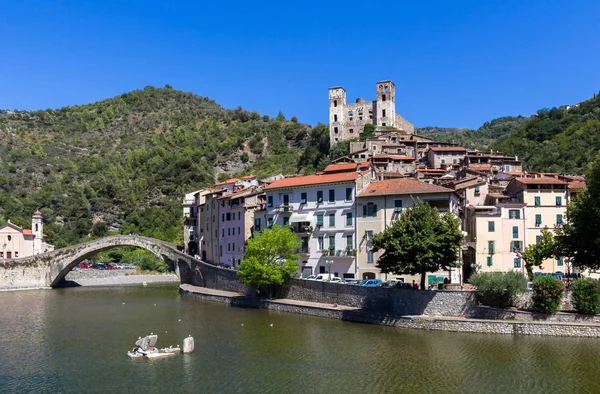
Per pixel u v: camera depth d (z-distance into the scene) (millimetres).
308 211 92188
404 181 86750
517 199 94188
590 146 162500
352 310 70312
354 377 46344
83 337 64438
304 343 58281
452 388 43156
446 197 79625
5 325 73375
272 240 83125
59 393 43375
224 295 93562
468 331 60781
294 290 83312
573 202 68562
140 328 69500
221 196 120312
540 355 50906
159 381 46031
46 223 197875
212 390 43625
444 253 65500
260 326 68062
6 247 140500
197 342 60344
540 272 85750
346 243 87188
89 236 193875
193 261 114375
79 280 139375
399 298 67625
